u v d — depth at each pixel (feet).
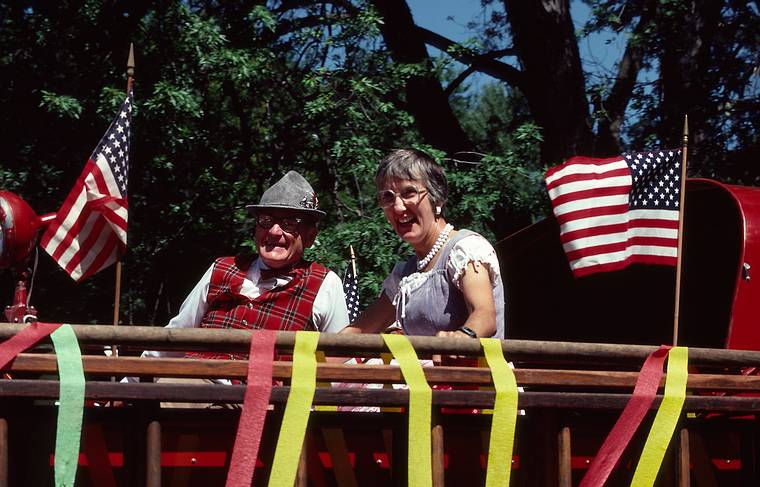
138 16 34.78
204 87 35.65
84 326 8.54
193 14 34.01
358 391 9.03
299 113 37.29
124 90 33.40
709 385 10.23
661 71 40.47
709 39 39.70
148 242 35.63
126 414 9.17
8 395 8.22
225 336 8.84
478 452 10.32
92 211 13.25
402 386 12.59
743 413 11.12
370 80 34.94
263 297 13.99
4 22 35.17
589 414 10.83
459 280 12.09
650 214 13.74
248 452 8.54
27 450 8.80
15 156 33.76
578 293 17.62
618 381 9.93
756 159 38.63
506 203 34.83
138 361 8.59
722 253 15.58
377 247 31.42
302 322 14.03
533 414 10.06
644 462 9.75
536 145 41.93
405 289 12.63
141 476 8.91
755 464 10.94
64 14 35.35
